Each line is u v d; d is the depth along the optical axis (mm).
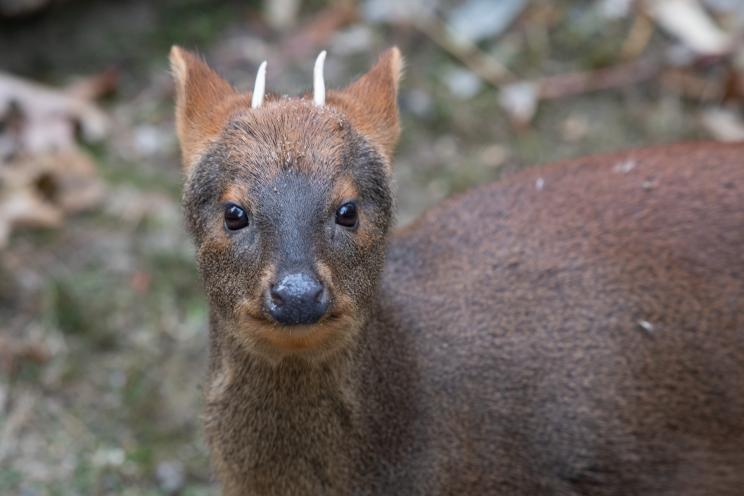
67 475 9719
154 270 11367
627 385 8164
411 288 8188
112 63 13406
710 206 8375
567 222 8445
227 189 6914
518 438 8070
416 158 12594
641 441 8195
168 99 13078
